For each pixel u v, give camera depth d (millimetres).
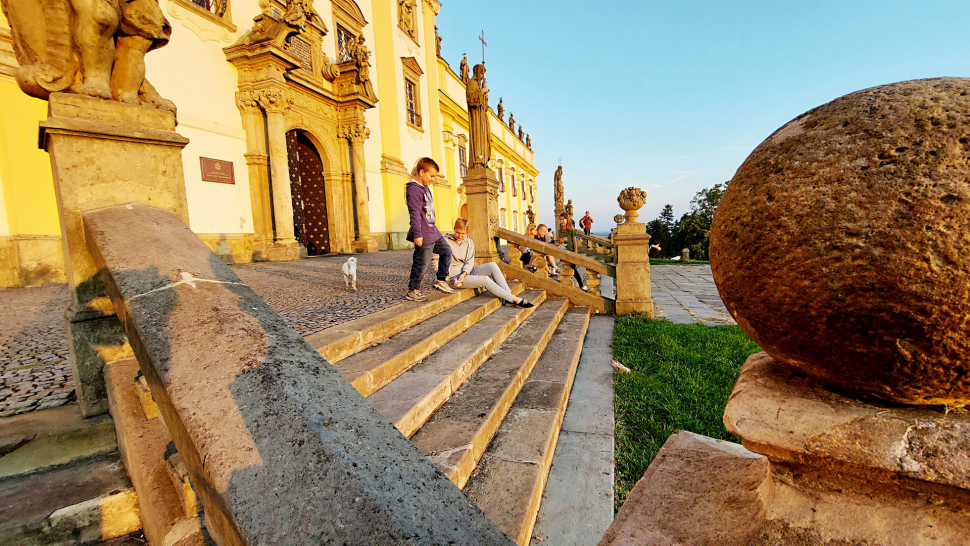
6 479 1553
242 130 10383
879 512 753
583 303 6703
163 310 1206
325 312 3799
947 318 644
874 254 686
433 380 2512
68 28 1627
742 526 898
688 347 4453
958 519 697
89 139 1725
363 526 677
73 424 1861
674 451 1336
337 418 905
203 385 960
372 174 15836
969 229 631
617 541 978
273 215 11016
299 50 12211
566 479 2135
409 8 18812
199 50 9383
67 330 1954
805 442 771
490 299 5117
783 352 886
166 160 1926
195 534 1252
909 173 681
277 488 750
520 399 2848
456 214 24312
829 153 765
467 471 1875
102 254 1437
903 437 711
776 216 807
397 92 17719
